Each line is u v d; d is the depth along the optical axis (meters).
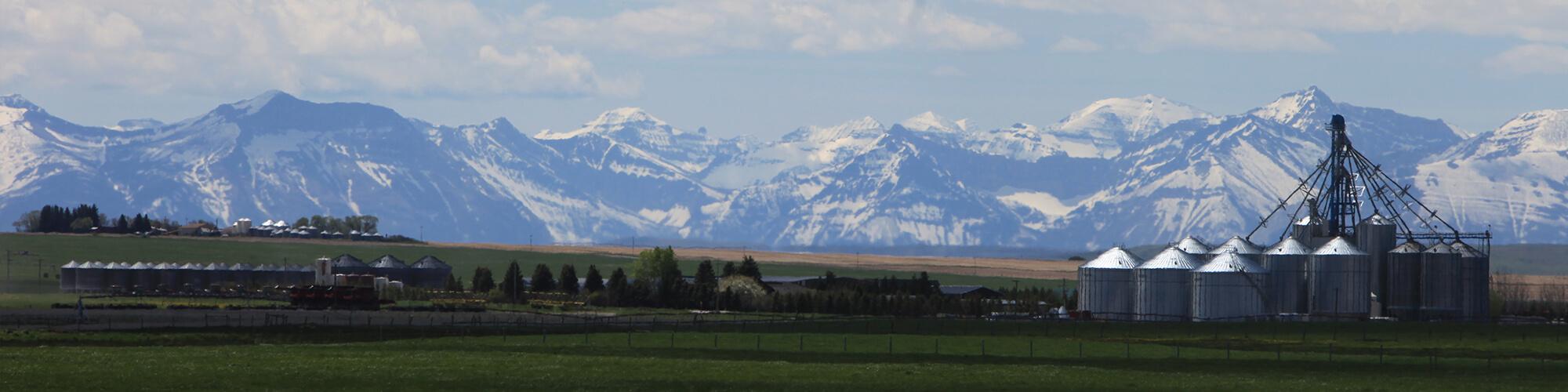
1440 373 195.88
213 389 158.50
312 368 177.25
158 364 178.12
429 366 181.50
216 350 198.75
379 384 164.88
